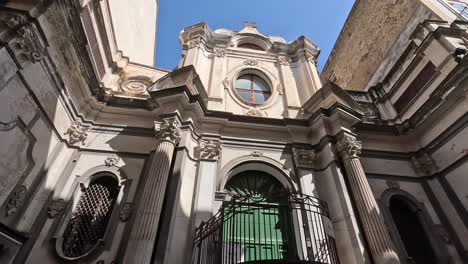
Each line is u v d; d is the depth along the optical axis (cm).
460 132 845
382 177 924
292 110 1057
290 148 934
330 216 769
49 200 709
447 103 873
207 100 1011
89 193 776
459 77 830
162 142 783
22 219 637
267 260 563
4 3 588
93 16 905
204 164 828
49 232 668
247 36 1371
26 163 647
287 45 1326
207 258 632
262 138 946
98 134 872
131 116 927
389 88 1182
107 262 643
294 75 1216
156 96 867
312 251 682
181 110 870
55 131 760
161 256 602
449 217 828
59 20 680
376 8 1373
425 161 942
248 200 815
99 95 916
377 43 1341
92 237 704
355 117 939
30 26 595
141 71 1154
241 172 901
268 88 1162
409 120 1005
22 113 619
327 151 875
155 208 657
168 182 738
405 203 892
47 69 684
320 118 927
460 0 1177
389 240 676
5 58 548
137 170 811
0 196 578
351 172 806
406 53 1112
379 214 726
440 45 940
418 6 1130
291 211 782
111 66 1095
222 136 927
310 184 833
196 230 693
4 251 581
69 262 638
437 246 784
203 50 1211
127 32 1255
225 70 1170
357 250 670
